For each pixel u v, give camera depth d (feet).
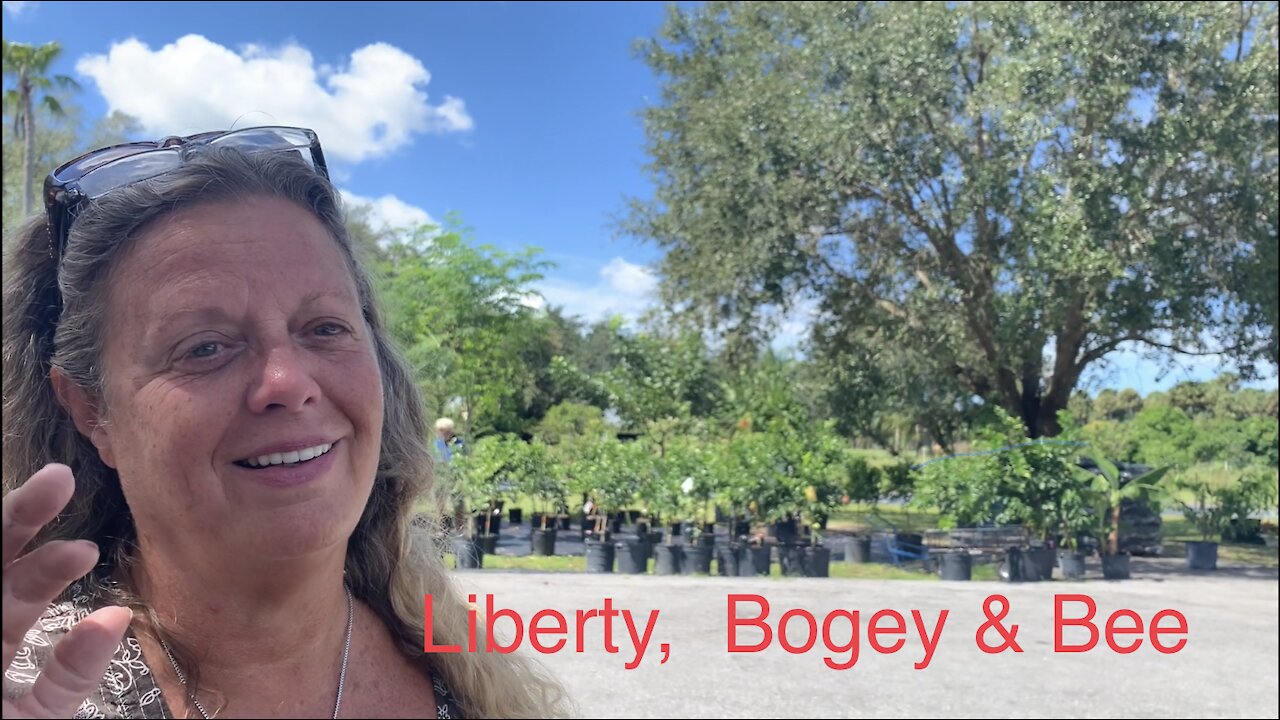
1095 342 48.80
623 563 35.37
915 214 44.14
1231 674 18.95
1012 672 19.17
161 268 3.72
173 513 3.70
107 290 3.85
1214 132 37.76
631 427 52.16
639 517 45.21
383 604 4.91
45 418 4.29
